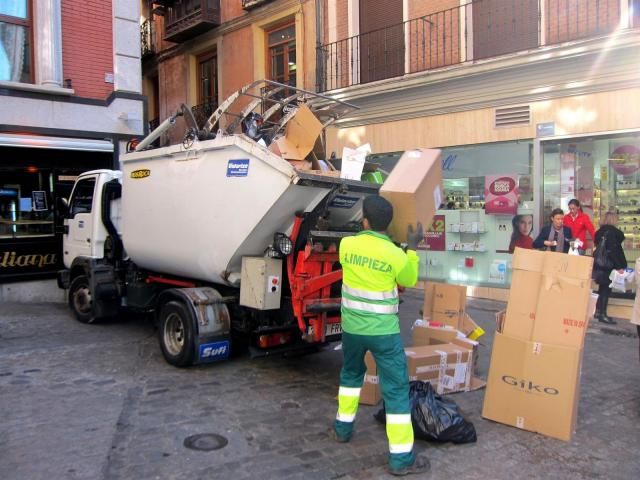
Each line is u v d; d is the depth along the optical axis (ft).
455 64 33.94
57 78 35.47
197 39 56.80
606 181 30.12
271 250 18.31
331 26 43.04
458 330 20.34
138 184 22.62
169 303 20.43
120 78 38.32
